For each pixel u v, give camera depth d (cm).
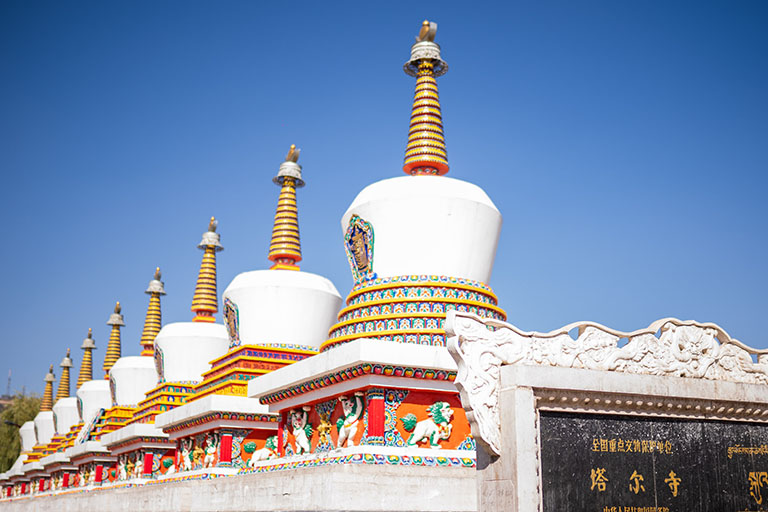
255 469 1902
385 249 1869
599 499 1061
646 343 1167
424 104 2088
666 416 1150
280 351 2408
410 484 1404
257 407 2181
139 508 2356
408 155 2053
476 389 1037
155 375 3459
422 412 1534
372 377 1482
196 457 2377
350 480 1364
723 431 1201
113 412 3384
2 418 6350
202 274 3247
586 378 1081
